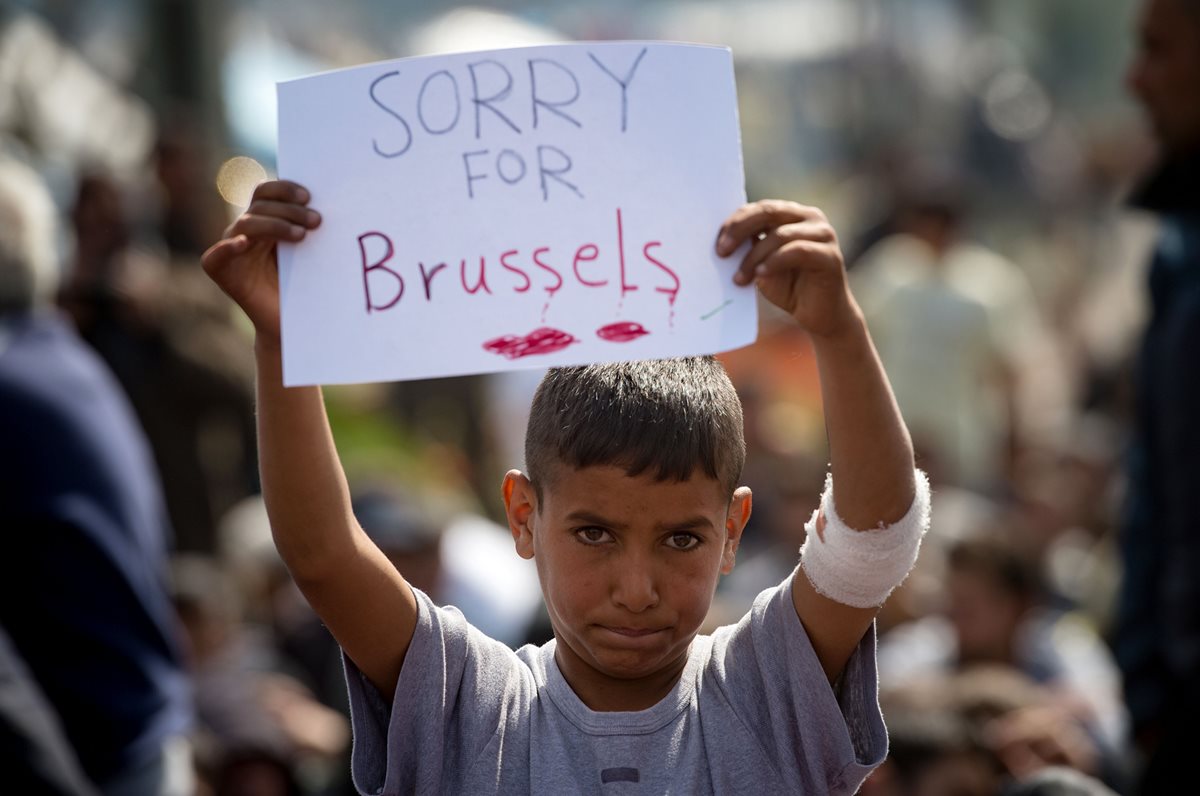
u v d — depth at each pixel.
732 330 2.78
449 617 3.08
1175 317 4.87
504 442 12.24
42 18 12.20
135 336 8.82
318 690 7.39
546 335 2.80
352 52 18.69
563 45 2.88
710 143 2.86
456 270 2.82
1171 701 4.92
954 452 11.99
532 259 2.82
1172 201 5.11
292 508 2.92
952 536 7.01
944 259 12.34
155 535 5.48
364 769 3.01
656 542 2.91
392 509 7.14
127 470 5.36
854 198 17.38
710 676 3.06
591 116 2.86
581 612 2.91
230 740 6.53
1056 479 9.99
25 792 4.20
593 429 2.88
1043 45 23.09
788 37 22.88
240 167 12.59
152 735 5.26
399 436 11.47
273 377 2.90
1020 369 12.29
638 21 23.39
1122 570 5.11
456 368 2.79
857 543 2.89
